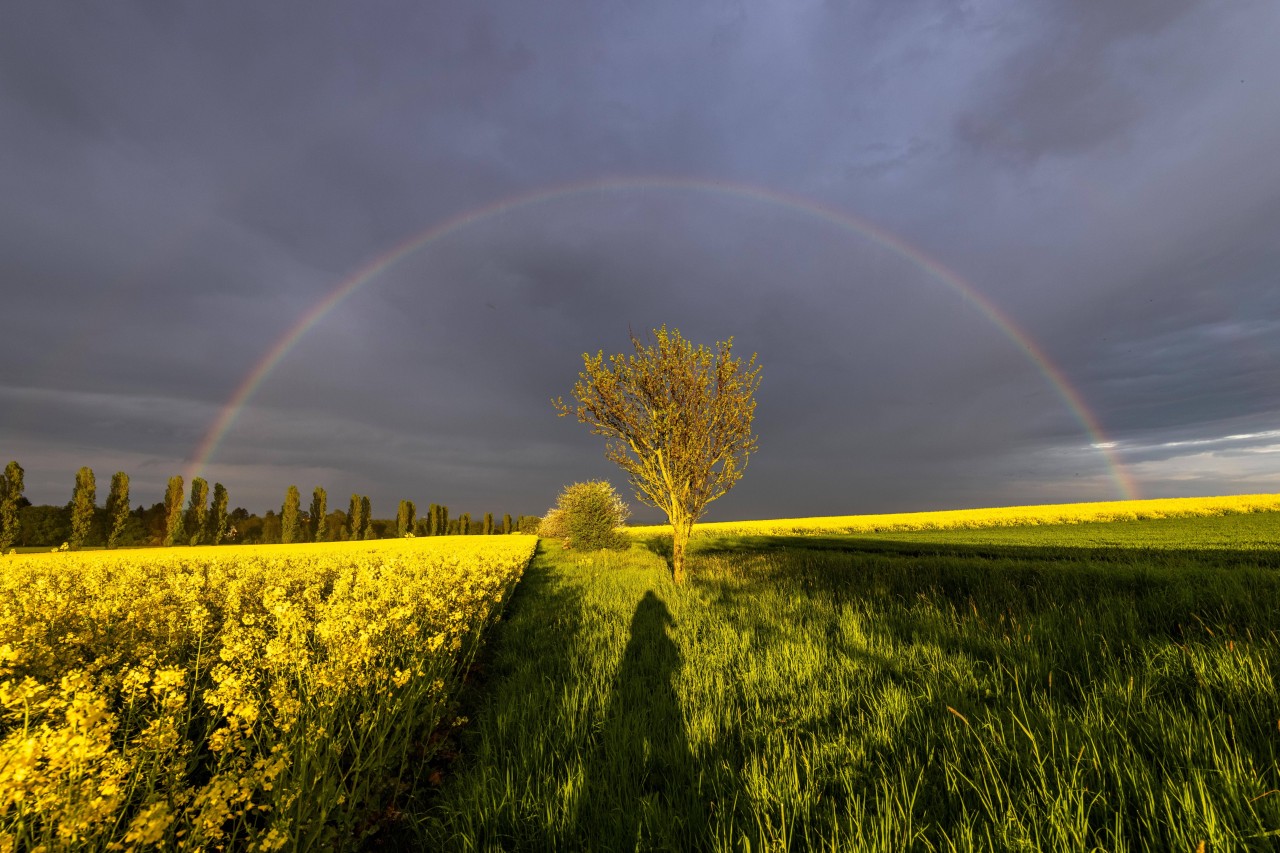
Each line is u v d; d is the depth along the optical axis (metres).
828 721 4.38
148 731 2.66
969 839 2.56
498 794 3.46
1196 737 3.29
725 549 28.62
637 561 21.70
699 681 5.50
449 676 5.58
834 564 14.98
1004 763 3.34
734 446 14.68
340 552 27.41
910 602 9.47
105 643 6.29
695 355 14.70
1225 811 2.58
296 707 3.45
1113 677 4.54
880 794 3.20
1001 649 5.81
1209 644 5.29
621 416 14.53
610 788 3.52
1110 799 2.92
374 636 5.04
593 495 30.38
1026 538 29.81
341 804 3.26
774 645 6.65
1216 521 35.91
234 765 2.84
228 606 8.20
